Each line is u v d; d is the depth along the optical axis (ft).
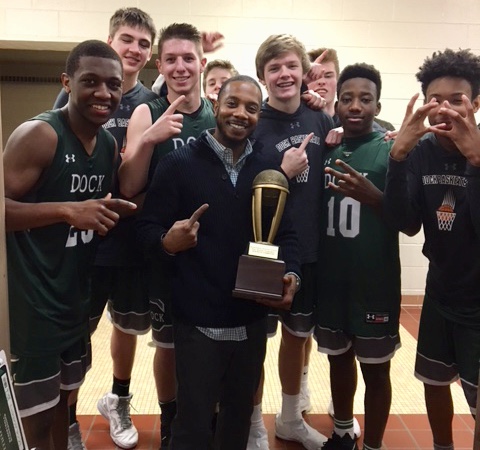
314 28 13.47
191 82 6.35
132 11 7.23
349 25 13.50
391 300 6.29
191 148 5.30
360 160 6.36
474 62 5.45
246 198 5.23
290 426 7.52
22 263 4.95
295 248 5.51
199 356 5.07
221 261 5.12
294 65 6.53
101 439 7.70
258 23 13.35
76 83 5.01
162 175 5.29
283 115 6.70
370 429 6.57
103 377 9.76
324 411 8.63
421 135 5.32
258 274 4.98
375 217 6.19
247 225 5.23
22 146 4.80
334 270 6.39
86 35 13.04
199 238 5.15
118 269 7.12
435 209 5.75
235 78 5.18
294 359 7.30
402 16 13.52
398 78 13.78
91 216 4.80
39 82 14.35
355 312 6.28
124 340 7.49
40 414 5.24
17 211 4.75
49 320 5.12
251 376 5.31
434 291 5.96
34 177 4.88
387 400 6.48
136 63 7.27
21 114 14.43
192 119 6.48
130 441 7.46
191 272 5.15
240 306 5.16
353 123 6.34
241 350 5.22
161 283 6.57
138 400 8.87
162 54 6.42
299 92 6.80
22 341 5.01
